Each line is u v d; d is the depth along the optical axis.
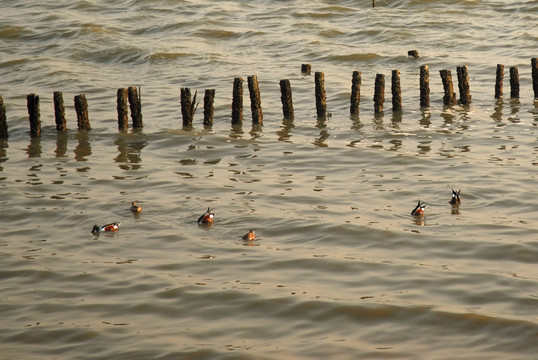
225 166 25.12
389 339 14.11
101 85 38.97
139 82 39.72
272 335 14.33
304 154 26.31
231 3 60.75
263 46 47.78
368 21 53.28
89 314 15.20
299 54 45.41
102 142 28.34
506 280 16.25
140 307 15.45
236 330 14.52
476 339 14.01
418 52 45.03
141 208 20.94
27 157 26.61
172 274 16.91
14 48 48.81
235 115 29.97
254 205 21.16
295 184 23.11
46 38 50.81
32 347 13.98
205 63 43.50
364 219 19.92
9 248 18.50
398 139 27.86
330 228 19.31
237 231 19.36
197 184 23.14
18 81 40.34
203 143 27.78
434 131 28.77
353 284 16.31
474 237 18.58
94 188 23.00
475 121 30.02
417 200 21.39
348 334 14.31
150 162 25.75
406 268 17.02
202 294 15.93
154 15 57.06
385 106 33.06
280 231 19.33
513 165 24.33
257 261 17.53
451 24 51.44
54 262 17.64
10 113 32.88
